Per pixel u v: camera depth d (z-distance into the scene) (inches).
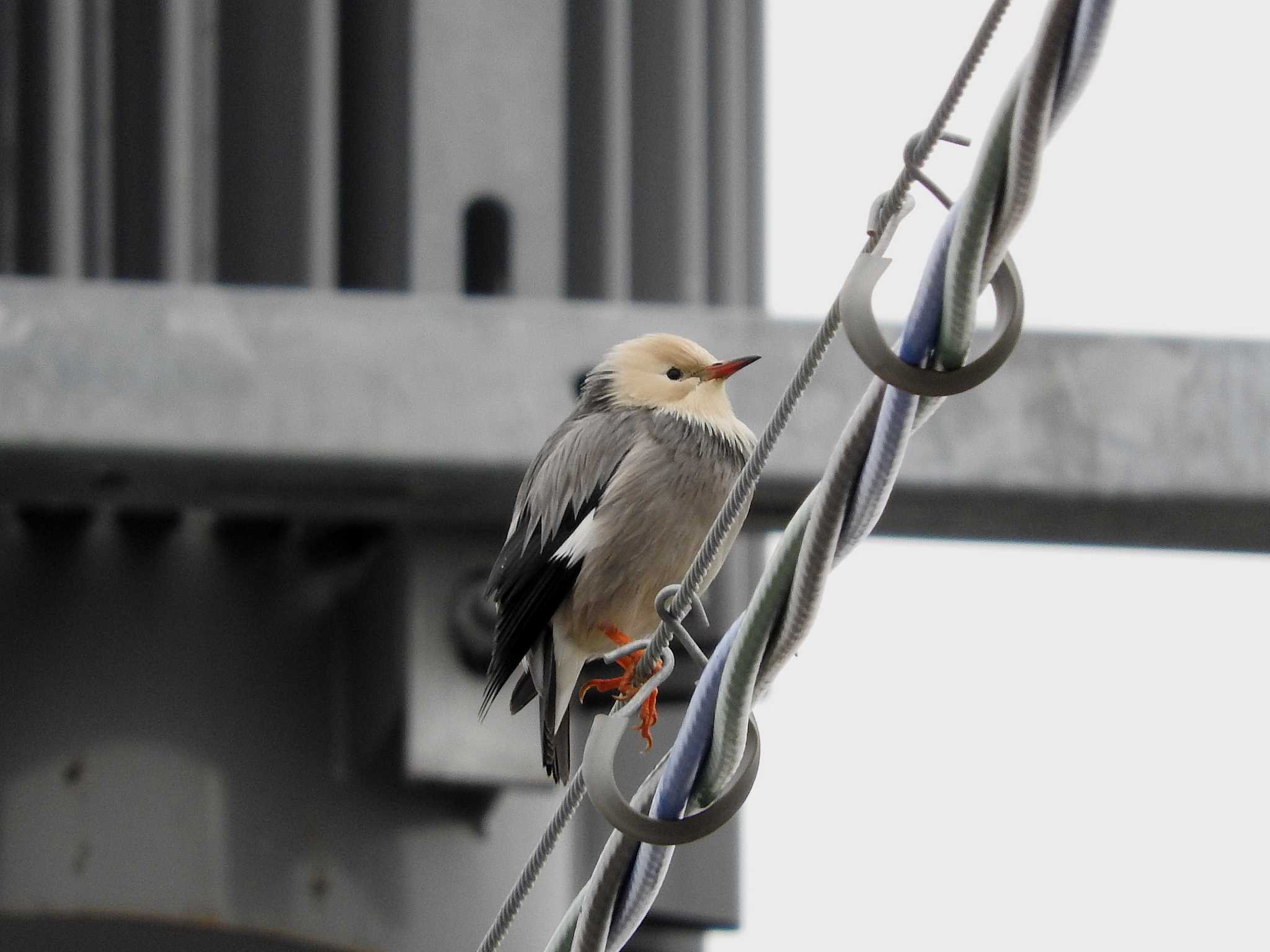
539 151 559.2
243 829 543.8
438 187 551.5
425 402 482.9
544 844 283.6
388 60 560.1
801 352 490.0
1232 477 488.1
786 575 250.8
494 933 297.7
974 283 223.1
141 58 562.3
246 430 479.8
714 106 613.6
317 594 561.9
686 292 591.5
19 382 478.9
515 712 414.9
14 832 535.2
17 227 559.5
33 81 559.5
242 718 549.6
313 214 548.4
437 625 509.4
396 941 543.8
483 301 491.5
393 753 539.2
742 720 261.3
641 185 595.5
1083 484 485.4
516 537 410.6
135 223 557.3
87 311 483.5
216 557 558.9
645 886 279.7
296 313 486.6
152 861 537.3
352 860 545.6
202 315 484.7
